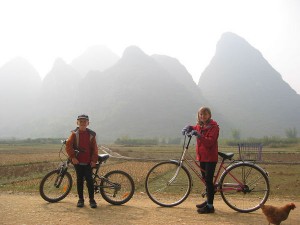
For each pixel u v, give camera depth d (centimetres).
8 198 948
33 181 1791
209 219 721
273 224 677
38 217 716
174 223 682
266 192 808
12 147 8431
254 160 848
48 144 11138
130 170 2605
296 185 1753
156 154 5697
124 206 852
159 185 890
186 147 854
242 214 775
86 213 761
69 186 907
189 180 851
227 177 827
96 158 839
